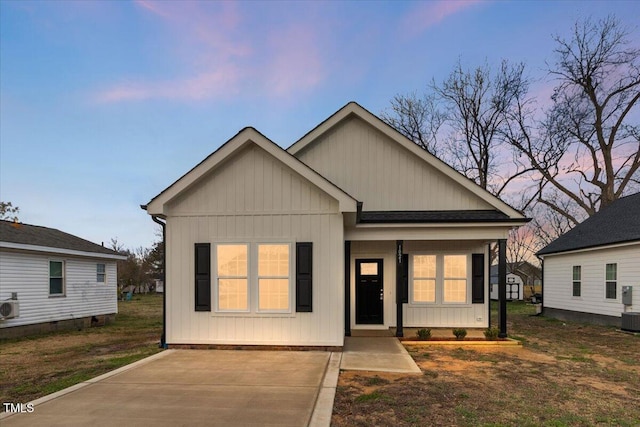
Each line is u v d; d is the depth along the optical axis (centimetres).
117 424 426
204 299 834
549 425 436
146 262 4291
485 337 976
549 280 1784
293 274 824
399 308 981
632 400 530
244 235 840
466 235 967
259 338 822
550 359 796
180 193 844
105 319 1641
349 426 425
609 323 1374
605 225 1563
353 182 1086
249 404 486
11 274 1203
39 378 654
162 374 628
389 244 1120
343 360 732
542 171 2533
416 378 622
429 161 1067
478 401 514
